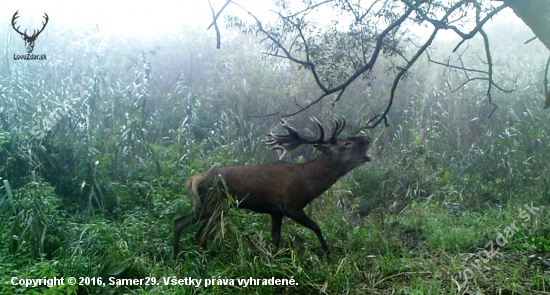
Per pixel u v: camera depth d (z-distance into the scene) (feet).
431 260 21.70
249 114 35.81
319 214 26.21
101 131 28.84
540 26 15.37
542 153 31.94
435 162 32.81
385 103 37.58
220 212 20.47
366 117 36.94
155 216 23.81
